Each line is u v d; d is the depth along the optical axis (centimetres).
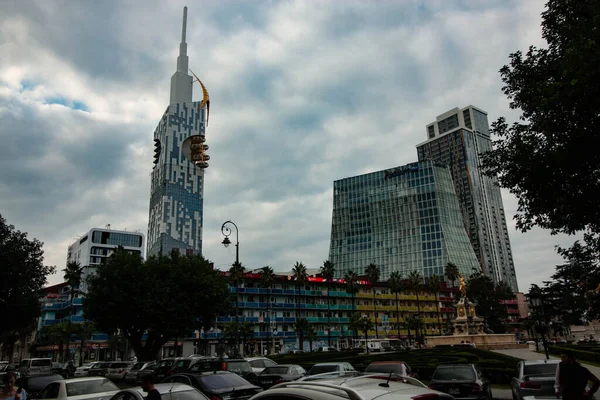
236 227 4147
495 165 1588
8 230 3816
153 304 5081
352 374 1534
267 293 9556
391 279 11412
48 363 3975
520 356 5503
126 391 1152
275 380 2250
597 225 1496
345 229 18238
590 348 5844
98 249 14062
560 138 1381
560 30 1559
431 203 16675
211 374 1512
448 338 7750
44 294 4000
